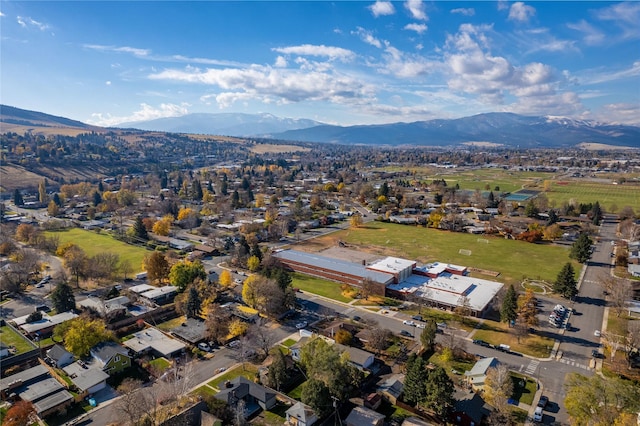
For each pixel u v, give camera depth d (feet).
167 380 244.83
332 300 375.45
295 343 292.20
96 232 636.89
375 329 292.20
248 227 620.08
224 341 291.99
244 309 338.13
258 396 225.97
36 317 319.27
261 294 337.72
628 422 175.11
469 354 275.39
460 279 415.44
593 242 579.89
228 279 389.60
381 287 382.22
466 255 523.29
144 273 430.20
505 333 310.65
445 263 479.41
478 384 235.61
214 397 220.64
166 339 293.23
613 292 357.61
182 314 342.23
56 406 217.97
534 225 623.77
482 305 346.33
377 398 225.15
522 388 238.68
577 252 487.20
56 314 333.01
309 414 210.38
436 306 361.30
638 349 267.39
